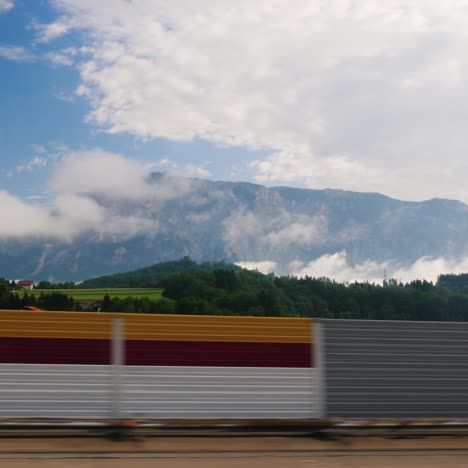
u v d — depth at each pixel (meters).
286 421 9.36
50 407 8.79
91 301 183.12
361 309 187.50
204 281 174.75
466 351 10.50
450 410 10.25
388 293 191.62
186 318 9.38
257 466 7.33
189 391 9.27
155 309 163.62
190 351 9.35
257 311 165.50
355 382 9.88
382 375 10.04
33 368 8.82
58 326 8.97
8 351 8.79
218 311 163.62
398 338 10.20
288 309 178.50
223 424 9.23
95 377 8.99
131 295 195.12
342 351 9.90
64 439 8.41
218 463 7.39
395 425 9.78
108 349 9.09
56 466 7.02
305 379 9.70
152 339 9.24
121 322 9.17
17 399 8.71
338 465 7.56
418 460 7.98
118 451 7.84
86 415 8.88
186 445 8.31
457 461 7.99
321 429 9.44
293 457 7.88
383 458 8.02
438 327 10.41
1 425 8.58
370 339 10.06
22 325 8.87
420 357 10.26
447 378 10.34
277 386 9.58
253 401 9.46
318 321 9.85
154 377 9.18
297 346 9.74
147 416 9.07
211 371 9.38
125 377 9.09
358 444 8.90
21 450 7.70
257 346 9.59
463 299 188.88
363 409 9.85
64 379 8.89
